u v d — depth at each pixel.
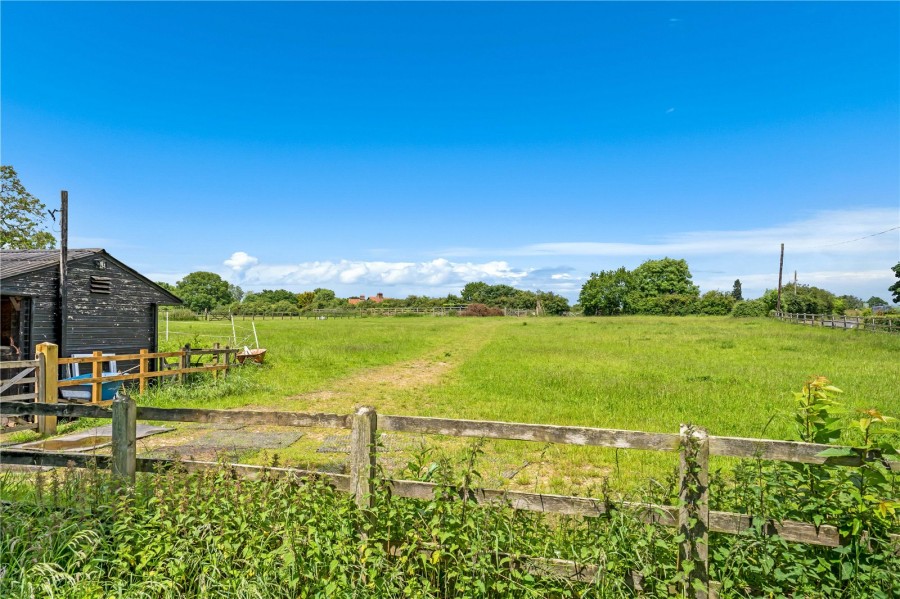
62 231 13.47
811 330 37.81
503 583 3.79
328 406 12.61
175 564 4.05
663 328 43.59
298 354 23.53
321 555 3.93
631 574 3.82
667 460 7.85
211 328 44.41
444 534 3.78
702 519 3.67
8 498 5.34
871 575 3.57
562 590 3.80
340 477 4.40
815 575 3.69
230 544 4.09
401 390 14.92
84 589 3.91
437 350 27.92
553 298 93.81
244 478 4.60
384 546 4.16
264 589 3.79
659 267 92.19
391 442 8.93
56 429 9.62
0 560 4.06
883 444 3.65
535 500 4.02
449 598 3.95
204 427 10.16
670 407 11.80
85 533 4.23
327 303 92.56
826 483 3.96
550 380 15.87
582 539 4.24
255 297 109.88
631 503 3.92
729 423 10.23
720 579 3.82
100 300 14.80
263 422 4.57
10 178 31.34
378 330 43.03
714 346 27.48
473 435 4.16
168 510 4.32
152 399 12.69
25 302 12.88
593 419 10.71
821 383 4.23
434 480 4.35
